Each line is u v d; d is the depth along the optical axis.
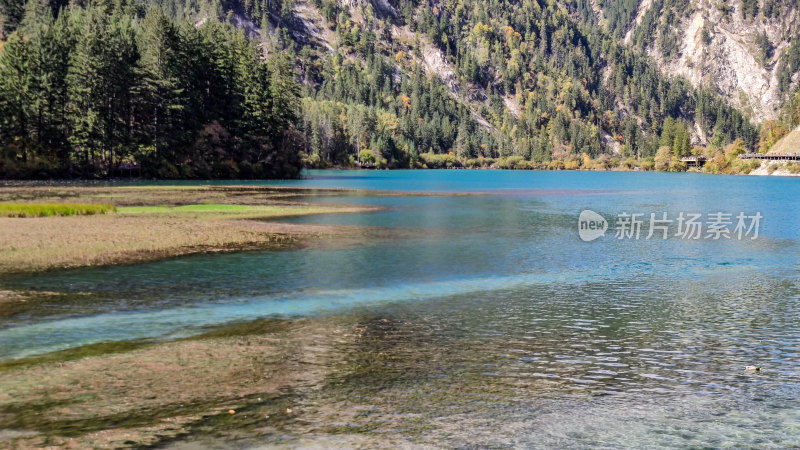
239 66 148.88
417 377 13.95
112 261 30.19
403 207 67.50
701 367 15.08
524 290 25.14
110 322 19.14
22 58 119.19
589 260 33.31
